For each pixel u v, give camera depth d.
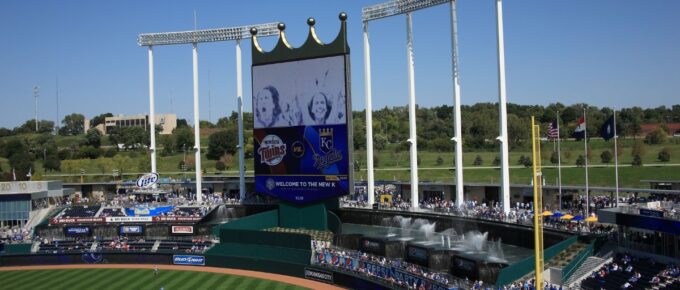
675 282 46.09
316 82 83.38
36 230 93.44
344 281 66.19
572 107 196.00
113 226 92.25
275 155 87.50
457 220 77.50
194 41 103.75
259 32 100.69
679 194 73.62
